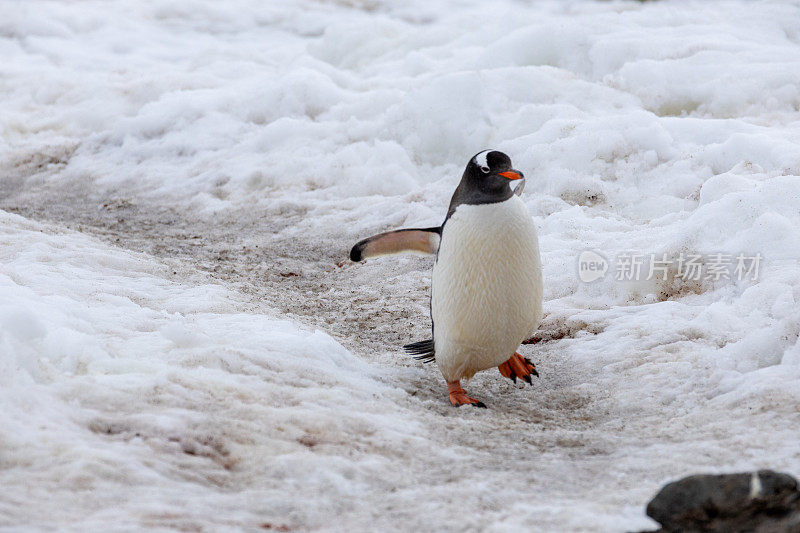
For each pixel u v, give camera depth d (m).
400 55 45.97
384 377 16.53
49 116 44.91
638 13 42.06
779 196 20.83
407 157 32.75
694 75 33.44
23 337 13.80
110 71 50.69
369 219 29.38
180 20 67.88
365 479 10.83
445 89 34.03
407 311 21.97
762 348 15.65
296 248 27.78
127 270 22.50
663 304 19.70
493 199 14.56
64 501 8.93
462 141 32.75
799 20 40.78
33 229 25.45
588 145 28.31
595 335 18.94
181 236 29.28
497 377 17.77
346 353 16.95
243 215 31.50
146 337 16.31
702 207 21.62
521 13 43.56
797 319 15.66
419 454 12.02
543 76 34.09
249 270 25.48
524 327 15.52
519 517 9.44
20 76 50.00
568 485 10.77
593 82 35.84
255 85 42.06
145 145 39.16
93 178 37.22
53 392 12.06
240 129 38.53
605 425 14.27
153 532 8.20
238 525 8.90
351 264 26.23
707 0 50.19
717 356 16.02
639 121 29.03
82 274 21.09
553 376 17.36
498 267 14.57
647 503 9.65
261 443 11.50
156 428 11.36
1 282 17.78
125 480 9.71
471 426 13.74
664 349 17.22
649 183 27.02
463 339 15.27
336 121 36.75
